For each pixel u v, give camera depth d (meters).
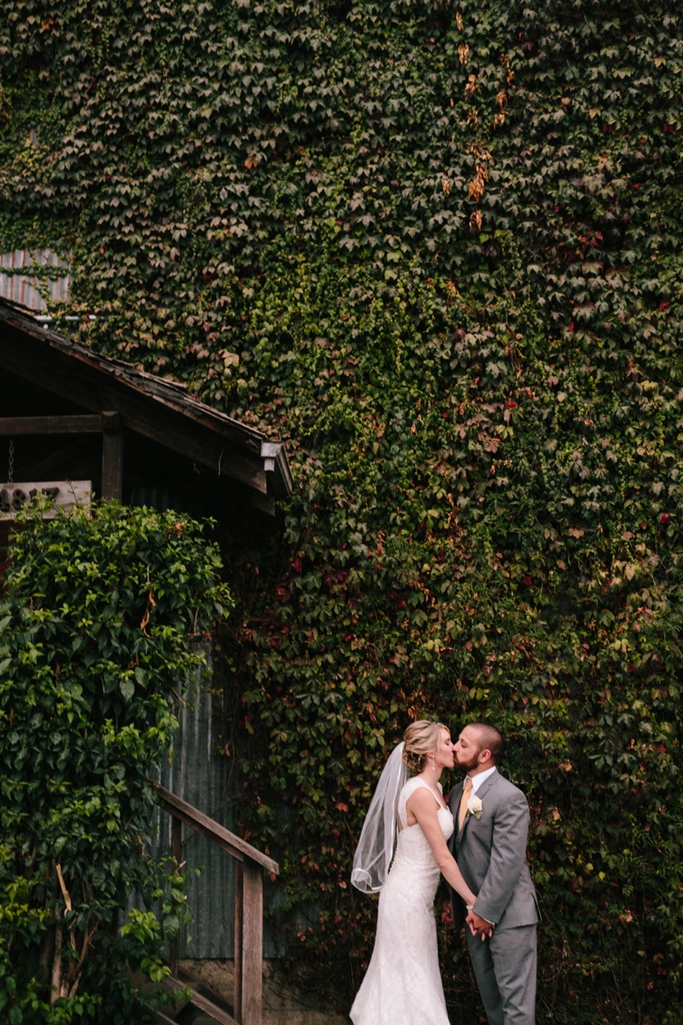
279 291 7.24
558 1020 6.16
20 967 4.50
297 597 6.73
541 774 6.39
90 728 4.57
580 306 7.13
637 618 6.67
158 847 6.52
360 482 6.94
